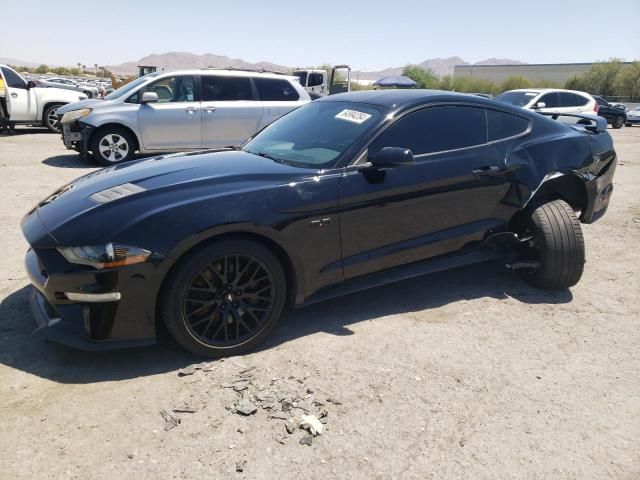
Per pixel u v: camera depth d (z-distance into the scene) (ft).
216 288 9.64
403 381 9.46
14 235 16.90
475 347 10.83
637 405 9.08
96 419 8.11
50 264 8.94
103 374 9.33
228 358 9.98
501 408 8.82
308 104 14.66
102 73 251.39
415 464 7.44
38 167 29.63
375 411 8.57
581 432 8.31
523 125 13.87
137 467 7.16
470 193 12.48
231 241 9.50
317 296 11.07
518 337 11.35
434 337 11.18
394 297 13.26
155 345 10.41
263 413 8.39
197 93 30.99
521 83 183.01
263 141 13.41
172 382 9.14
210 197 9.52
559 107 46.09
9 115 43.62
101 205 9.37
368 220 11.15
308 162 11.34
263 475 7.10
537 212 13.35
